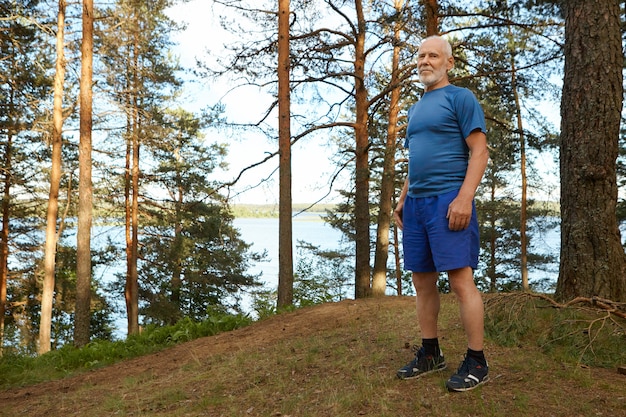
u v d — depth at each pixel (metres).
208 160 23.59
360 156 14.69
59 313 24.55
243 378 3.97
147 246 23.44
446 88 3.10
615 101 4.45
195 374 4.49
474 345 3.06
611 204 4.46
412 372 3.28
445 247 2.98
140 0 13.97
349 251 25.33
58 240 21.25
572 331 3.79
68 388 5.24
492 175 22.05
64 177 19.77
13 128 17.48
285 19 11.91
